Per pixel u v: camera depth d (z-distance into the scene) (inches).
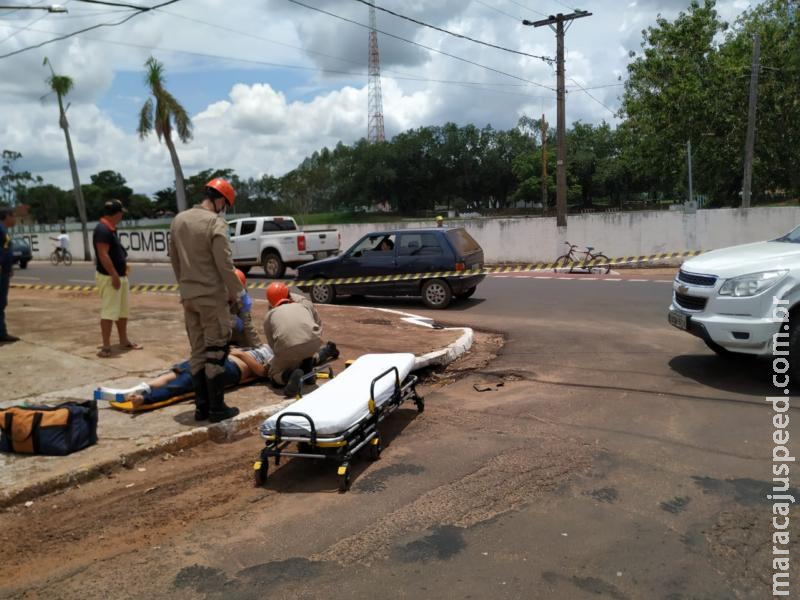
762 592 125.3
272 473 194.7
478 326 428.1
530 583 129.9
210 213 218.7
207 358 222.5
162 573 139.9
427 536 150.8
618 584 128.8
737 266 257.3
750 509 158.9
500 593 126.7
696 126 1222.9
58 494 181.3
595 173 3484.3
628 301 503.5
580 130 3710.6
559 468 187.3
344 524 158.9
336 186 4001.0
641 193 3703.3
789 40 1134.4
